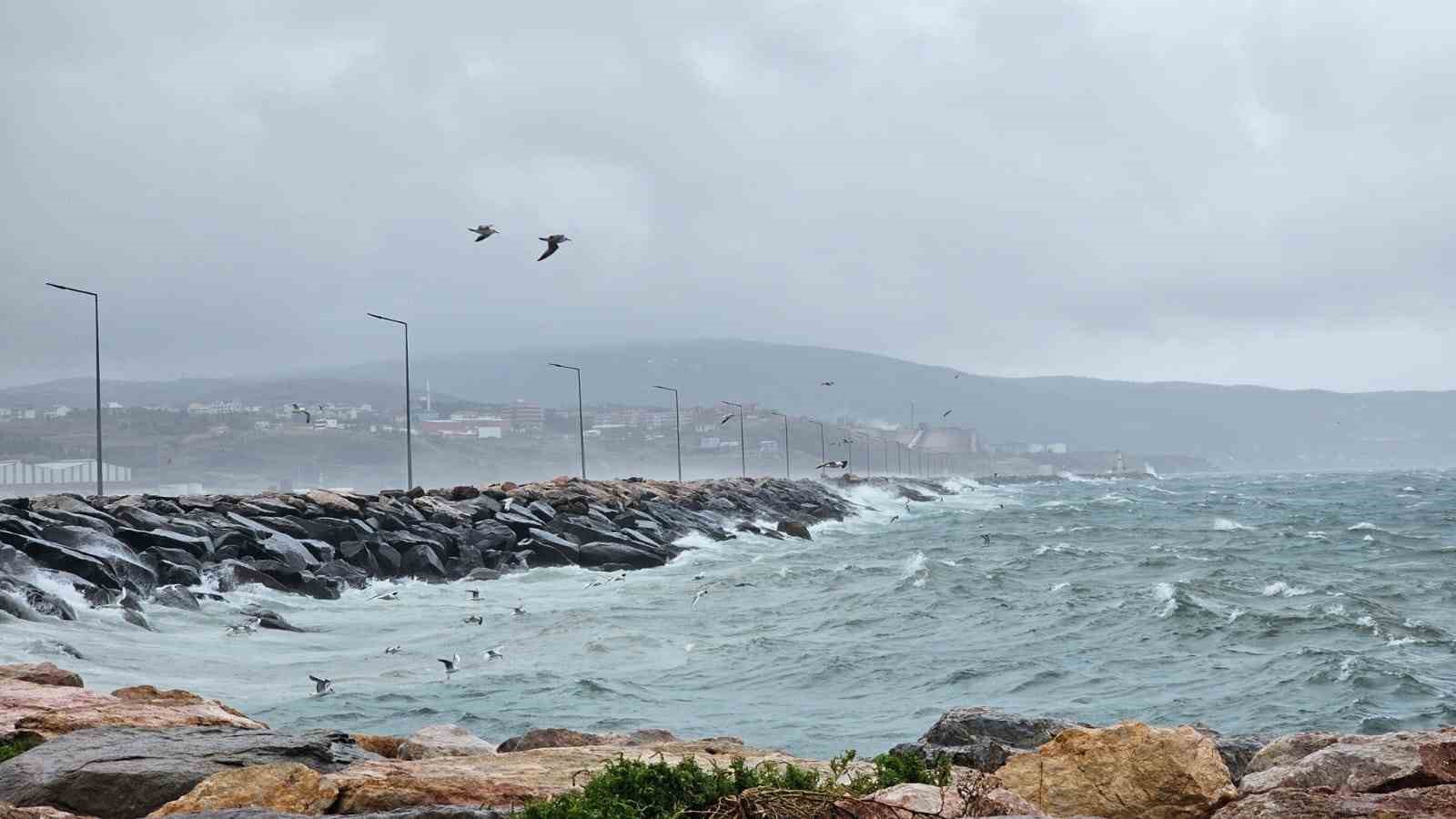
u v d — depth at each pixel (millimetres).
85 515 55750
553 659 38000
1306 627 41188
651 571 70625
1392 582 56875
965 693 32781
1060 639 40844
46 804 12773
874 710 30609
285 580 55000
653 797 11281
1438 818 8961
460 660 37281
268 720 29078
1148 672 35438
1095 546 82688
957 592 53219
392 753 17766
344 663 37281
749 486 149875
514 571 67875
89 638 37219
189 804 12070
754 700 31938
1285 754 13891
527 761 14234
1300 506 152625
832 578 60500
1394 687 32031
